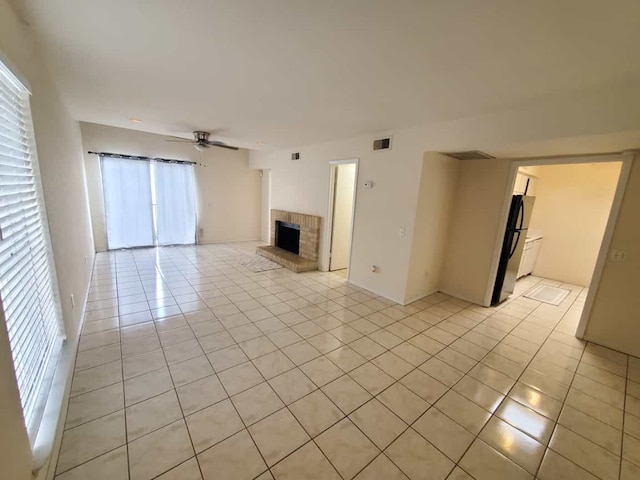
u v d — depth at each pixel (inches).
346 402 78.1
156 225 245.9
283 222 238.8
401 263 146.9
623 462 64.6
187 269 192.5
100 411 70.4
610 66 66.4
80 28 61.8
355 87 89.1
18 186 59.5
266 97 102.8
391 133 144.6
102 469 56.4
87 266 154.1
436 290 170.9
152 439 63.6
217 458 60.1
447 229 162.9
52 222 79.1
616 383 92.5
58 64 80.1
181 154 248.5
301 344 106.1
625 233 108.7
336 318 129.3
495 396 83.8
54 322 80.4
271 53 70.3
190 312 128.1
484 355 105.3
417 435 68.8
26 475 43.4
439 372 93.7
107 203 219.8
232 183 282.8
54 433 54.7
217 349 100.1
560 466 62.8
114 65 80.4
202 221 270.5
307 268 199.9
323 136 167.0
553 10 48.6
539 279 208.8
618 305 111.8
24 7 54.1
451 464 61.7
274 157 245.1
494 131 106.1
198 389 80.0
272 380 85.4
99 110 126.7
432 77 78.9
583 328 120.1
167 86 95.7
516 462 63.2
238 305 138.3
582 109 85.4
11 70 52.4
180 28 61.0
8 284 49.3
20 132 63.2
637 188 105.3
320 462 60.5
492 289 150.6
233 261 218.1
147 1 51.9
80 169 165.6
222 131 167.0
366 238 164.6
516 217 146.6
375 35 60.0
